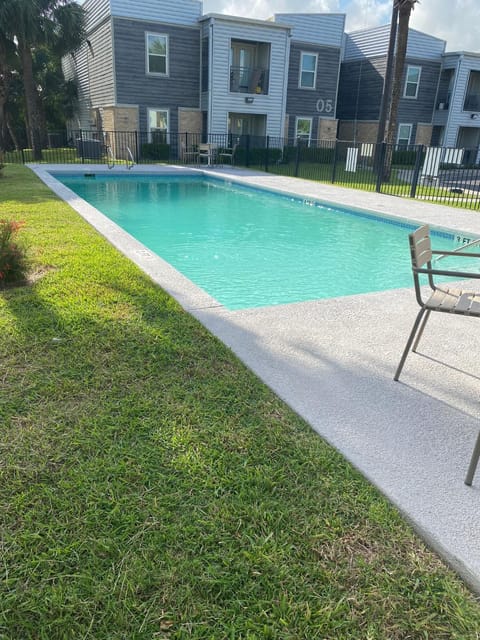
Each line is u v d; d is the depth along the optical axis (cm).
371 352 286
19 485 169
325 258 656
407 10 1310
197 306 348
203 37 1798
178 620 126
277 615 128
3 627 122
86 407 217
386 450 195
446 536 153
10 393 226
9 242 384
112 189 1252
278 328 318
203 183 1427
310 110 2089
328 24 1992
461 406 230
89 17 1867
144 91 1778
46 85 2259
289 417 215
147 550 145
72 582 135
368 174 1577
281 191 1145
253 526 155
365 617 128
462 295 259
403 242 753
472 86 2323
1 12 1457
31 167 1433
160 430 202
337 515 161
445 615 130
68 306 332
